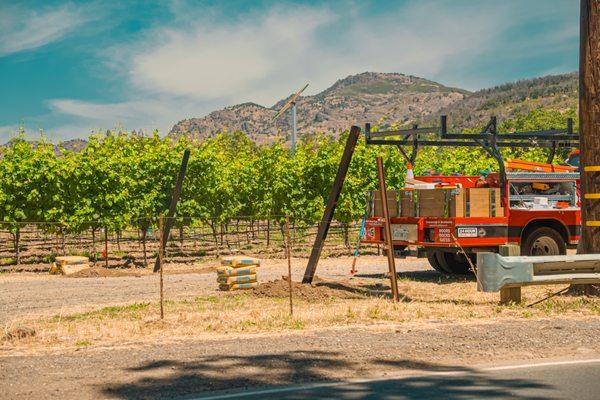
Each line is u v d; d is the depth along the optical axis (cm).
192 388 611
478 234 1470
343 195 2516
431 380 632
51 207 2241
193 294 1398
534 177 1538
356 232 2908
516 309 1082
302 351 765
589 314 1027
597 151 1185
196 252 2655
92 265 2241
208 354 752
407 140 1661
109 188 2252
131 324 993
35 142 2417
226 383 629
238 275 1450
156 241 2683
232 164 2908
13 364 710
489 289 1095
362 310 1084
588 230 1196
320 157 2578
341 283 1421
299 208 2592
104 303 1284
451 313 1049
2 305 1272
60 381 637
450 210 1465
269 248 2791
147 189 2380
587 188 1197
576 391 586
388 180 2588
